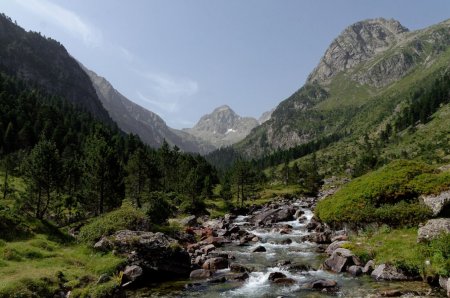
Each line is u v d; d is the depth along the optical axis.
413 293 22.89
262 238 52.06
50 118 166.62
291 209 77.44
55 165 52.81
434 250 26.12
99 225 35.91
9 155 102.25
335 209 44.03
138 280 28.47
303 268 32.00
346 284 26.53
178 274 31.39
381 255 29.69
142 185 85.31
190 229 55.69
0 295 20.67
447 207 33.53
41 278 23.36
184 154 143.88
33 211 53.84
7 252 27.34
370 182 42.62
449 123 182.12
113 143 135.75
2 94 170.75
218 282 29.11
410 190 38.06
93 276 26.38
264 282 28.67
